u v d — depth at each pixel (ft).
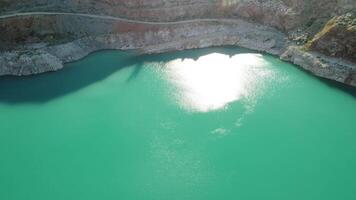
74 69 271.28
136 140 208.95
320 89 248.11
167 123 220.23
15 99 242.58
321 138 208.85
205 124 218.59
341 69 254.68
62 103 238.89
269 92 244.63
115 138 210.79
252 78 258.78
